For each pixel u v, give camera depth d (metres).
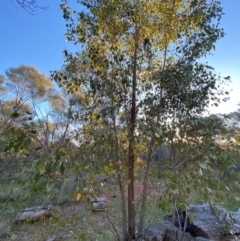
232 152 1.67
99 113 2.33
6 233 2.80
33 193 1.58
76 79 2.41
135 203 2.59
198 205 3.02
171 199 1.85
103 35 2.34
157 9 2.30
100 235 2.79
